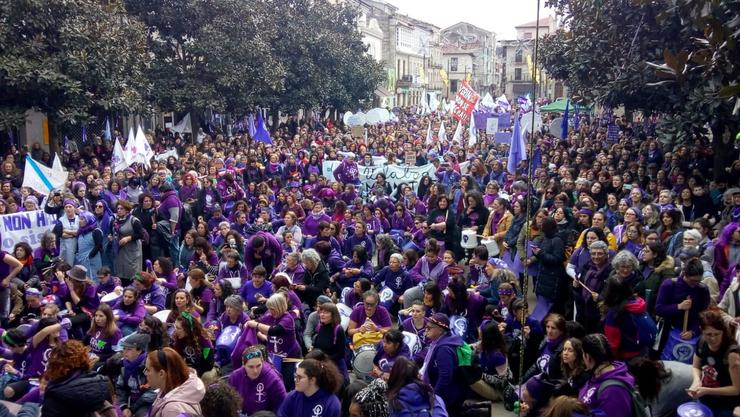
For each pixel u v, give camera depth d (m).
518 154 17.05
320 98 41.66
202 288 9.59
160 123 37.72
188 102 28.92
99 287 10.58
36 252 11.86
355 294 10.00
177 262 13.34
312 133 36.56
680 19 14.61
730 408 6.00
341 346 7.90
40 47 20.03
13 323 9.84
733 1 10.57
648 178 18.00
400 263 10.65
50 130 22.22
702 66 10.81
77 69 20.38
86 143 26.59
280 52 39.03
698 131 15.26
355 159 23.84
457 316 8.82
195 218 15.46
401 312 9.39
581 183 14.99
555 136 35.25
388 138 32.94
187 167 19.66
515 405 7.58
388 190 20.17
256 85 31.22
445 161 21.81
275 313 7.94
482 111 39.31
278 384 6.49
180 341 7.67
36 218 13.45
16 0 19.14
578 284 9.07
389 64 90.62
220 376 7.86
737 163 17.31
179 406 5.63
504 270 9.34
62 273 9.92
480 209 13.65
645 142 25.16
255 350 6.49
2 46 19.25
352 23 48.84
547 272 9.94
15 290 9.91
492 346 7.67
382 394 5.14
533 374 7.18
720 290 9.02
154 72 28.47
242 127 39.28
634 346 7.07
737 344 6.04
